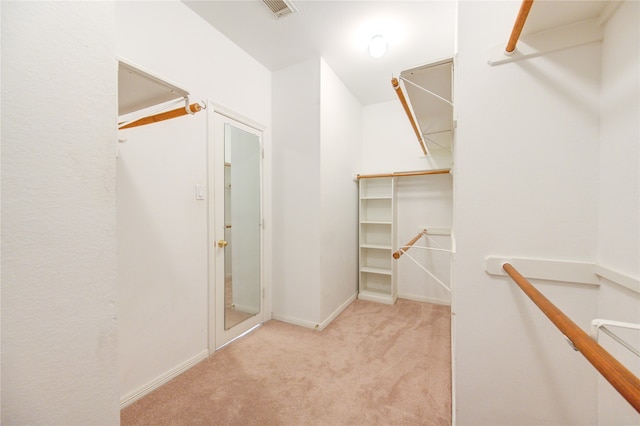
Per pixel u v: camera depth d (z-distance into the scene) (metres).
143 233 1.64
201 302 2.01
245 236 2.48
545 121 1.04
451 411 1.48
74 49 0.48
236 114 2.34
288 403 1.55
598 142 0.98
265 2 1.86
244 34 2.21
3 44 0.40
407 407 1.51
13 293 0.41
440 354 2.07
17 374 0.41
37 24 0.43
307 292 2.62
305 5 1.88
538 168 1.05
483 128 1.12
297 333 2.45
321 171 2.56
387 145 3.60
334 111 2.84
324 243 2.63
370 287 3.69
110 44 0.54
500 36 1.09
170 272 1.79
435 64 1.31
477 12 1.13
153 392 1.64
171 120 1.81
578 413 1.02
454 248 1.25
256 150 2.60
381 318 2.81
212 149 2.10
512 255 1.09
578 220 1.01
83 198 0.49
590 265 0.99
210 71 2.08
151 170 1.68
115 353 0.54
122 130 1.53
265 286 2.73
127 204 1.56
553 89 1.03
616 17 0.88
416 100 1.75
